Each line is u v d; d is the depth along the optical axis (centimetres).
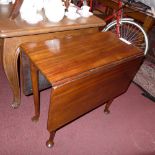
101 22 170
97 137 163
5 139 144
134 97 219
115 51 144
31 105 176
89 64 122
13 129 152
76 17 165
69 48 134
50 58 119
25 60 139
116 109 196
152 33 280
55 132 145
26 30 127
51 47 130
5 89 186
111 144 161
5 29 121
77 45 140
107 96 154
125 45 156
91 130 168
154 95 227
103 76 127
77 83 111
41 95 191
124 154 155
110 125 177
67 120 130
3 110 165
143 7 237
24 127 156
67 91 109
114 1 272
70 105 119
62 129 162
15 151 139
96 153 151
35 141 148
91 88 125
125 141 166
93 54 134
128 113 195
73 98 117
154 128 185
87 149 152
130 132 175
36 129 157
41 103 182
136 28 255
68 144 152
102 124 176
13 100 168
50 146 145
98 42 152
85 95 125
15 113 165
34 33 131
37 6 157
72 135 159
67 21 155
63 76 107
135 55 147
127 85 170
